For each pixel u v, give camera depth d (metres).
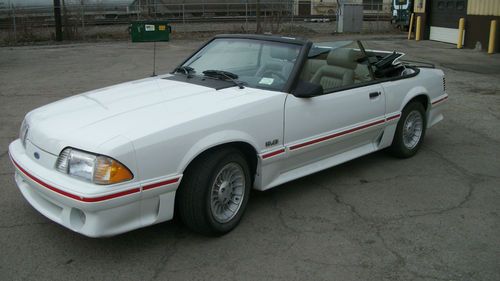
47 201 3.55
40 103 8.86
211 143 3.63
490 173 5.39
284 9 29.44
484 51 17.12
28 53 17.53
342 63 4.90
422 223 4.16
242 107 3.88
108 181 3.17
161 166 3.40
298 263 3.52
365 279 3.33
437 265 3.51
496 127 7.30
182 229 4.00
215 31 26.36
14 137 6.61
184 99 3.97
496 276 3.37
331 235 3.94
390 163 5.69
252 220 4.18
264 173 4.15
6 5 24.69
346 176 5.26
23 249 3.66
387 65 5.57
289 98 4.21
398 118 5.47
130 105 3.86
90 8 28.44
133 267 3.45
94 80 11.52
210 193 3.70
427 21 21.42
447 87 10.39
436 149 6.25
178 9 29.98
